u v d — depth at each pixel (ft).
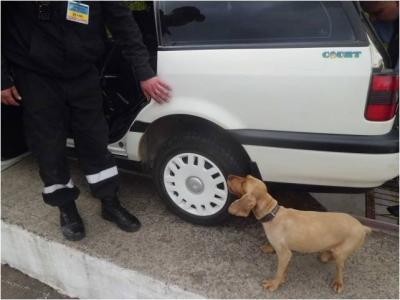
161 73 7.64
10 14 6.69
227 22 7.25
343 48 6.60
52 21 6.57
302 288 7.10
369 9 9.50
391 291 7.00
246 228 8.55
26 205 9.45
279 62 6.88
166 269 7.53
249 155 7.45
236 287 7.13
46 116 7.25
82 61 7.03
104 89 9.84
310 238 6.56
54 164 7.67
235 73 7.11
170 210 8.84
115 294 8.00
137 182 10.32
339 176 7.18
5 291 8.87
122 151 8.99
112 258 7.80
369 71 6.54
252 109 7.17
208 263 7.65
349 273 7.38
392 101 6.66
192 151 7.89
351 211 9.72
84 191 9.96
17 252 9.12
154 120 8.03
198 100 7.49
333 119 6.86
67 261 8.28
